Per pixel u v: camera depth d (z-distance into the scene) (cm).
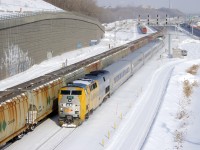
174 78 5712
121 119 3269
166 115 3462
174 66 7262
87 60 5262
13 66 5372
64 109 2970
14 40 5378
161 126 3078
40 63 6606
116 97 4188
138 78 5612
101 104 3806
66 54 8188
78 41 9569
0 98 2477
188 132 2958
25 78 5153
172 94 4481
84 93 3003
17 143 2586
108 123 3139
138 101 4028
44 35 6788
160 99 4200
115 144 2620
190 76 6000
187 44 12338
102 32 13538
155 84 5178
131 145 2602
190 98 4356
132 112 3534
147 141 2653
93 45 10975
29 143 2591
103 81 3709
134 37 14662
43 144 2577
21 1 9556
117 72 4441
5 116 2361
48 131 2889
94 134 2834
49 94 3131
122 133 2883
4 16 5578
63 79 3516
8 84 4672
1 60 4972
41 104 2952
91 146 2566
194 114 3547
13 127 2486
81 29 9812
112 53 6378
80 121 3008
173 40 13188
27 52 5938
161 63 7575
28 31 5928
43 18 6562
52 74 3653
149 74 6050
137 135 2841
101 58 5603
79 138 2731
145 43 9825
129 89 4709
